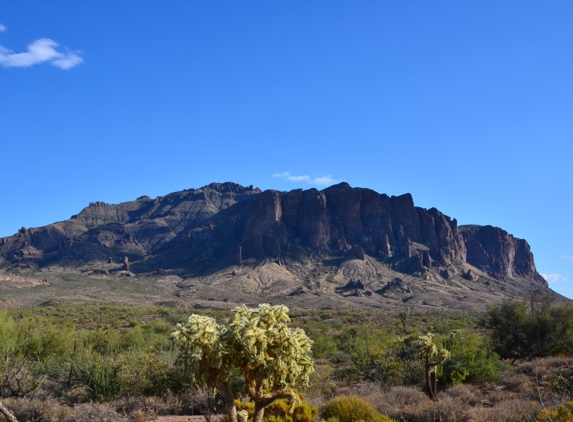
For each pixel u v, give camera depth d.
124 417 12.68
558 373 16.33
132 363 16.06
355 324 73.69
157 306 131.00
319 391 16.94
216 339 6.05
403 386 18.94
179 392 14.93
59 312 93.31
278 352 6.15
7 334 20.75
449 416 12.65
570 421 9.69
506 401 13.75
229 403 6.23
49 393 15.87
